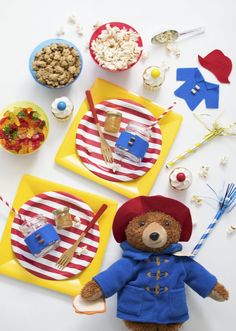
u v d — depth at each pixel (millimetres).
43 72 1302
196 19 1394
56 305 1328
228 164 1376
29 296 1327
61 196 1331
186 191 1362
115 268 1187
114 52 1324
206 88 1386
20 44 1363
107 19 1378
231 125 1381
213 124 1370
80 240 1319
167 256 1212
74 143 1354
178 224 1222
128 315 1182
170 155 1370
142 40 1385
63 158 1345
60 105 1274
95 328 1323
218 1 1396
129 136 1279
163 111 1368
